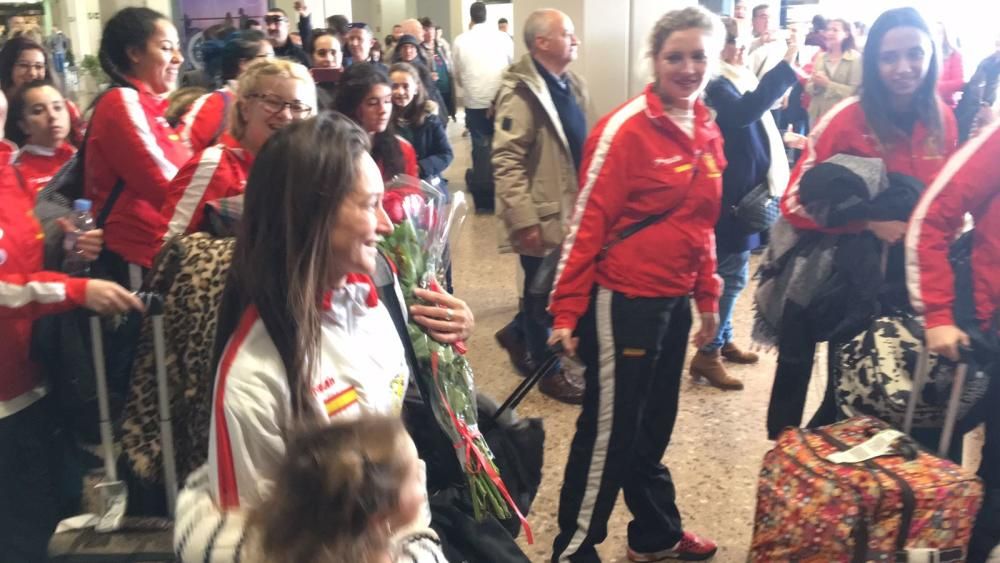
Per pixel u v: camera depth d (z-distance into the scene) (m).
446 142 4.44
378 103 2.84
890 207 2.10
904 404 2.07
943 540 1.84
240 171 1.85
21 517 1.91
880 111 2.19
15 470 1.89
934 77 2.16
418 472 0.93
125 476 1.70
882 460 1.93
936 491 1.83
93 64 7.66
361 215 1.15
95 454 2.03
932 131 2.19
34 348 1.90
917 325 2.14
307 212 1.11
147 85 2.47
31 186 1.92
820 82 5.66
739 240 3.47
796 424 2.38
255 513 0.92
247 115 1.83
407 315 1.48
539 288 2.57
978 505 1.87
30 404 1.92
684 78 2.03
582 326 2.23
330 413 1.15
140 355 1.66
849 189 2.12
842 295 2.22
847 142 2.25
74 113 3.49
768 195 3.40
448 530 1.52
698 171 2.11
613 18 3.72
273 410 1.09
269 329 1.12
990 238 2.00
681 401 3.59
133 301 1.63
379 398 1.22
